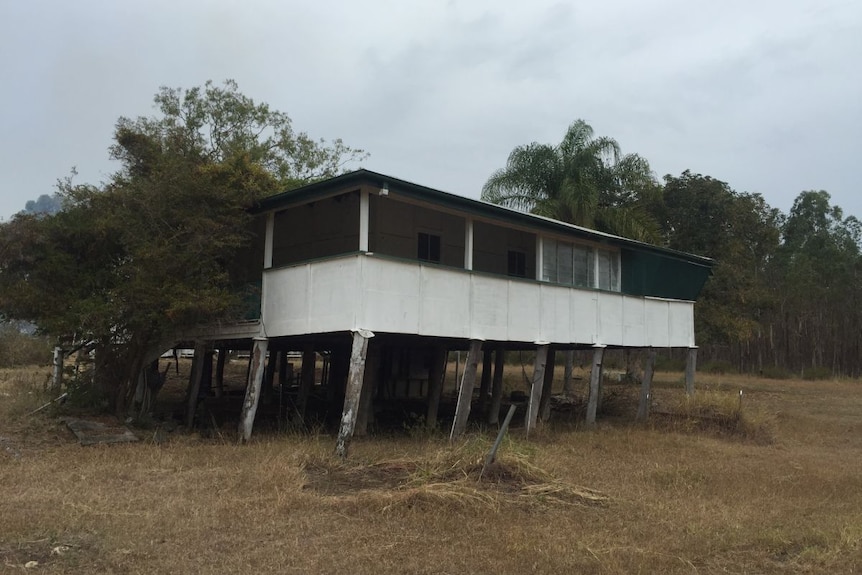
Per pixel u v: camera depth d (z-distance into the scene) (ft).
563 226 58.08
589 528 27.17
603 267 67.21
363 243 43.39
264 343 48.88
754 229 105.19
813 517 30.58
